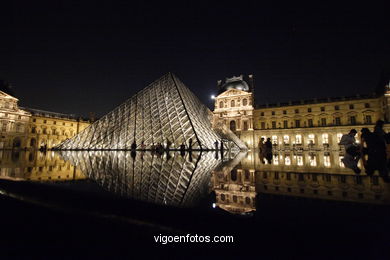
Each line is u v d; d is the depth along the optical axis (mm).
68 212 3990
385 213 3996
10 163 18875
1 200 4695
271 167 15219
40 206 4316
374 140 18297
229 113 85938
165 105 44156
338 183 8219
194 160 22047
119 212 3840
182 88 49156
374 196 5879
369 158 18469
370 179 9000
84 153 37312
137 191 6824
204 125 46156
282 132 75625
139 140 41312
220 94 89125
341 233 2902
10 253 2859
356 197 5719
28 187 5367
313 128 70750
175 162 19828
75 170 13719
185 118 39562
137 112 46156
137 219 3545
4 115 72375
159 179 9961
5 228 3564
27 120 79688
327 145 67062
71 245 3021
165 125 40844
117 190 6922
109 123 47531
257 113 83875
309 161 20172
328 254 2369
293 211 4176
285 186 7820
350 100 70000
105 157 26984
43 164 18188
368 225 3277
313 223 3332
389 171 11344
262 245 2666
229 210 4160
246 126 82750
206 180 9609
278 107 80438
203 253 2670
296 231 3012
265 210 4211
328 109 72875
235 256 2465
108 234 3277
